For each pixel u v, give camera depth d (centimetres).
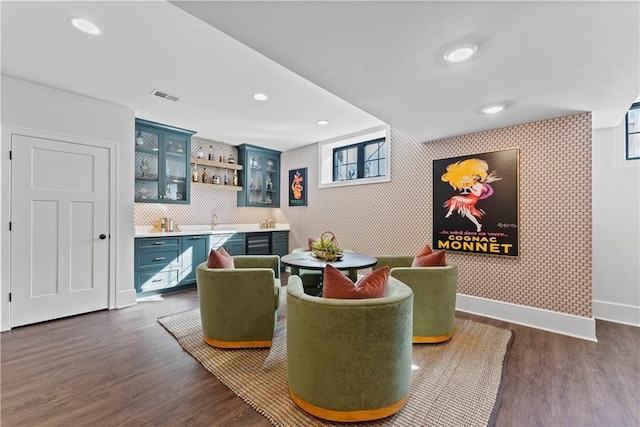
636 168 300
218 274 236
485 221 320
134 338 256
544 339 261
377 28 147
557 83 207
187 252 414
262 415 160
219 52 221
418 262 272
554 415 162
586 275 264
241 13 135
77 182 308
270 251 526
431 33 151
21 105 273
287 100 316
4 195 268
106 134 325
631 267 303
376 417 155
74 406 166
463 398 175
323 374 154
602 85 210
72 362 214
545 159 286
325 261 276
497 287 315
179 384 188
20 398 172
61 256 300
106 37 202
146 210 426
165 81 271
